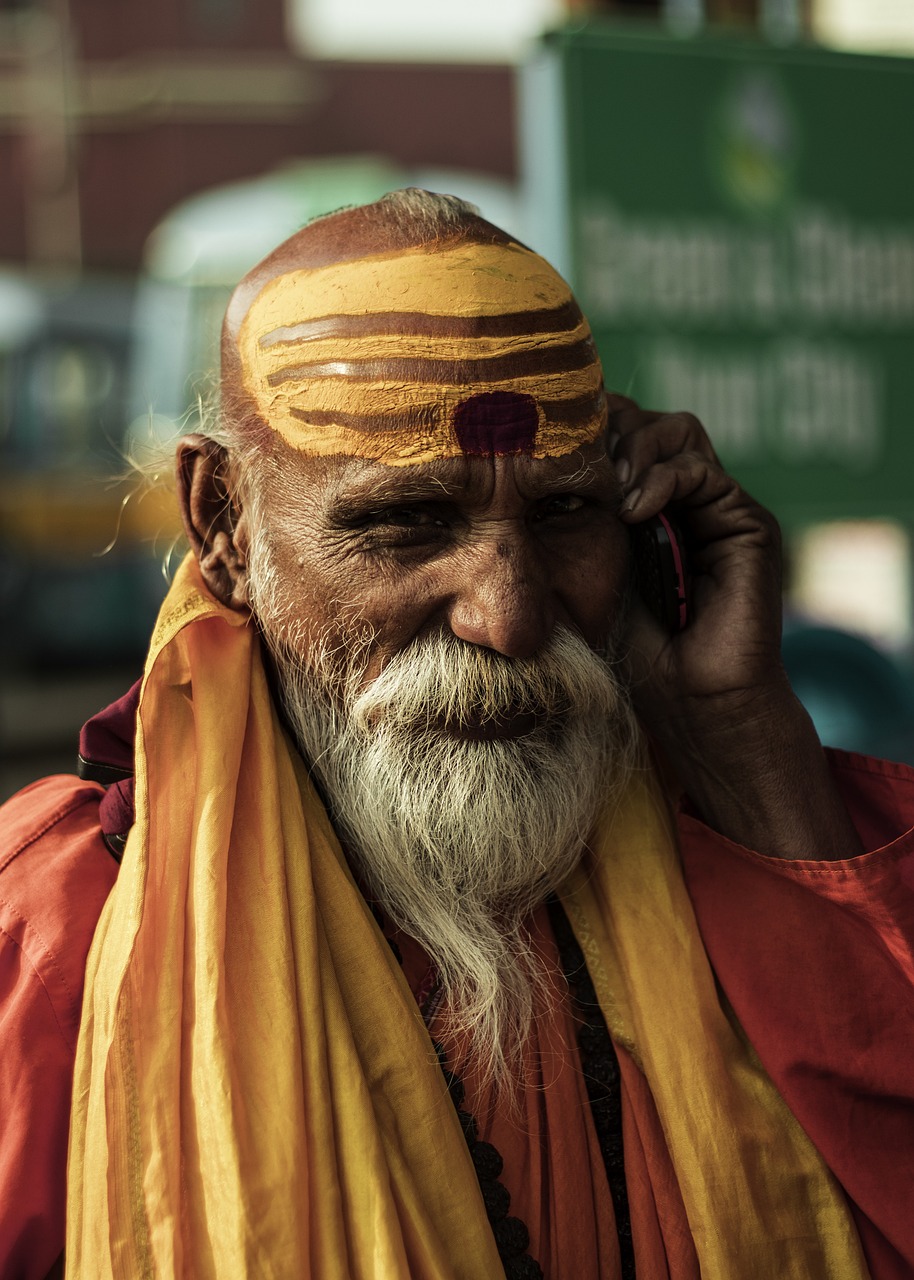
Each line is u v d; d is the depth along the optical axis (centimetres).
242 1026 97
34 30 1580
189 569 112
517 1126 107
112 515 870
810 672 255
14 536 859
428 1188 99
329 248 105
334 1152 96
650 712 119
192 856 101
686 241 226
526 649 102
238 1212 91
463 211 107
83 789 116
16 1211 98
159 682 105
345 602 104
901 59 239
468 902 110
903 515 247
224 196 1588
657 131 222
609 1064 111
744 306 231
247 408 108
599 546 110
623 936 114
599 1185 107
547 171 221
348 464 101
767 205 231
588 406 106
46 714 774
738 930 115
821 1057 110
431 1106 100
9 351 861
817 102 234
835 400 239
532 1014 111
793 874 111
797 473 237
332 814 112
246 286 110
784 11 305
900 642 429
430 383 100
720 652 114
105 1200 93
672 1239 106
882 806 120
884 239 241
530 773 107
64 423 865
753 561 117
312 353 102
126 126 1612
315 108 1642
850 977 113
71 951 102
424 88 1675
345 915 104
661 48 222
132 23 1594
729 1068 111
